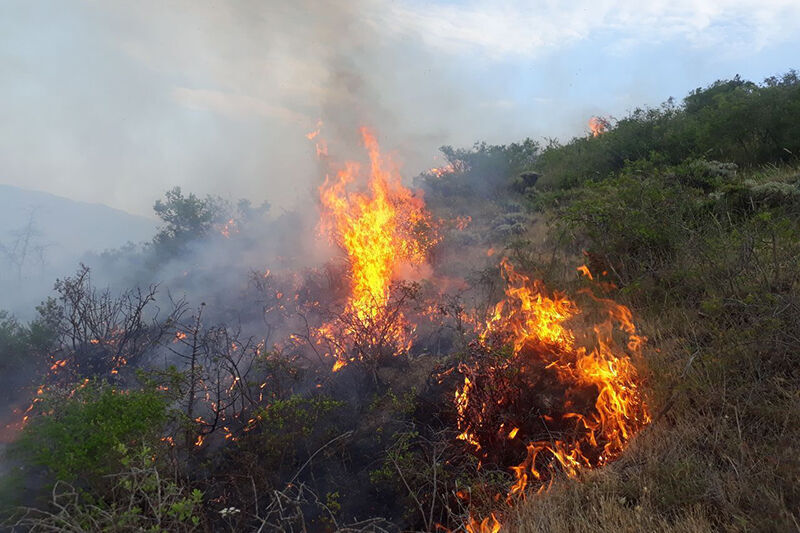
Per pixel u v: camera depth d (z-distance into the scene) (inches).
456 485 174.4
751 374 177.0
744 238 237.8
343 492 191.3
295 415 215.2
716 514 133.8
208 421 224.4
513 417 196.9
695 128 514.9
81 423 162.1
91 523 137.2
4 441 201.9
